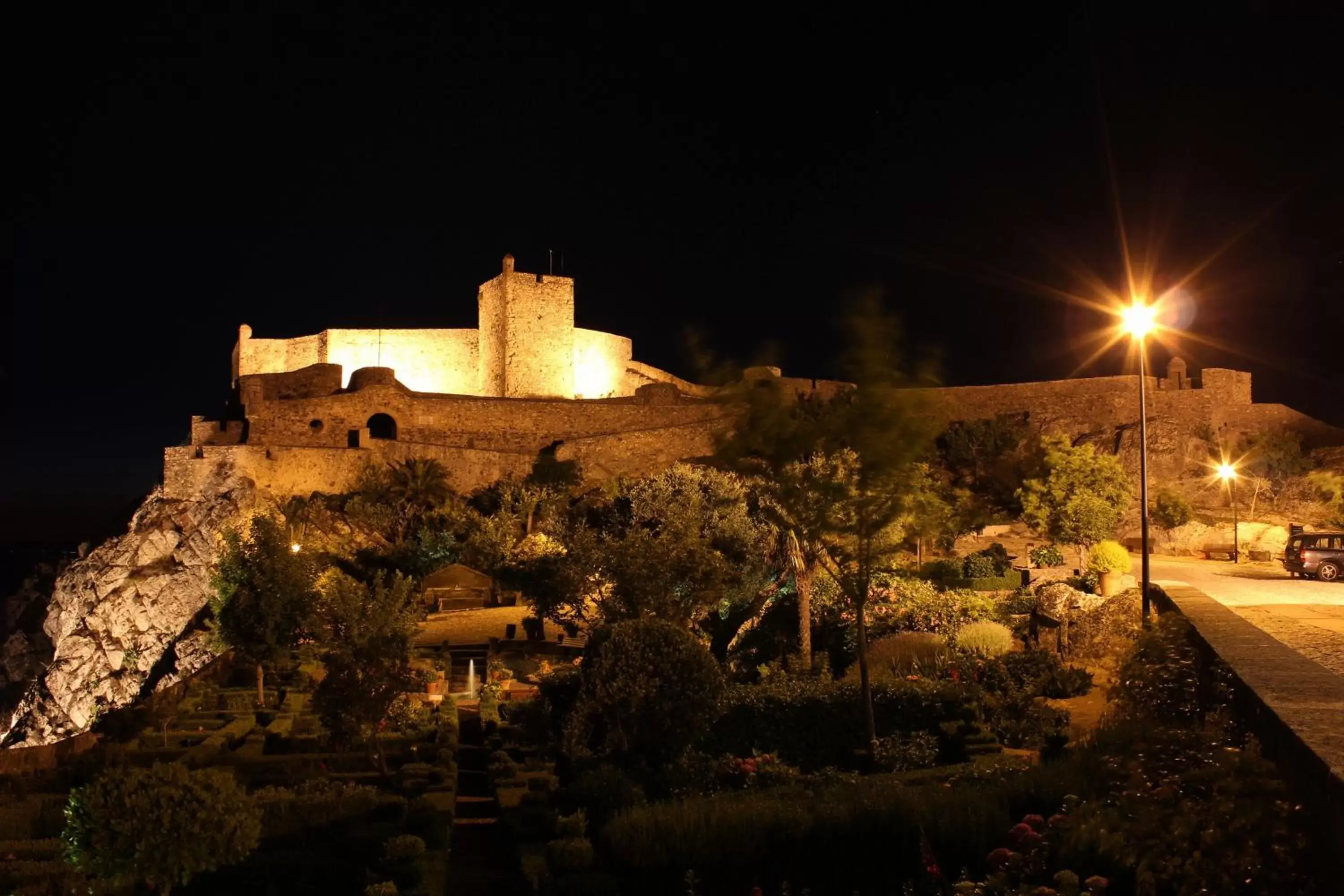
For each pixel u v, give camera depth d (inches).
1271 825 251.8
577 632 1174.3
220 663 1168.2
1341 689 302.0
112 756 788.0
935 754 688.4
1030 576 1332.4
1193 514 2068.2
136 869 524.4
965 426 2377.0
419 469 2283.5
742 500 1230.9
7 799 714.8
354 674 756.6
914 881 413.1
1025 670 877.8
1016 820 446.9
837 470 740.0
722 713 738.2
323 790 701.9
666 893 439.5
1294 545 1198.9
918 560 1521.9
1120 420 2554.1
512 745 794.2
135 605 2199.8
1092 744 491.2
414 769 733.9
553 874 483.8
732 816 465.4
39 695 2283.5
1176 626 545.6
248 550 1135.0
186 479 2332.7
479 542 1808.6
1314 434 2556.6
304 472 2297.0
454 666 1178.0
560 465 2385.6
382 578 784.9
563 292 2839.6
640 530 1245.1
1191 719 467.2
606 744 694.5
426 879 499.2
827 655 1024.2
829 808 460.8
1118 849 302.7
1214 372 2554.1
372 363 2891.2
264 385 2640.3
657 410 2640.3
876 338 729.0
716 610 1185.4
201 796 540.4
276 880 578.6
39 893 567.8
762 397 810.8
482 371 2910.9
